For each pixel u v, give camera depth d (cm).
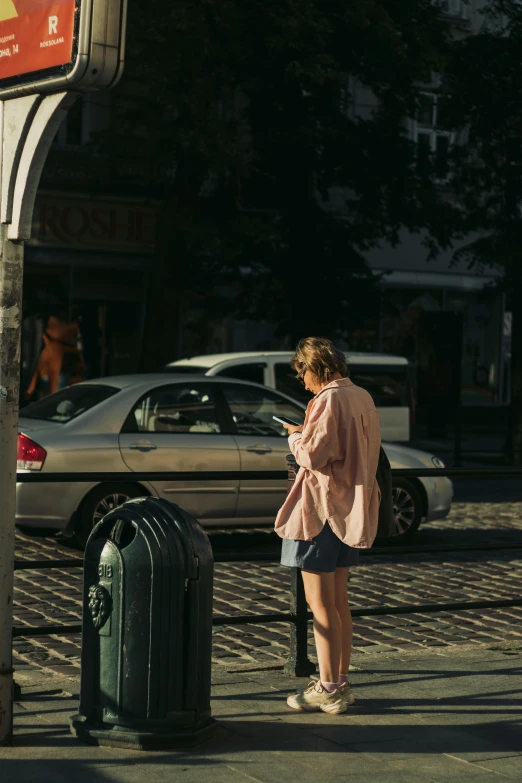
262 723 604
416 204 2412
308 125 2195
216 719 609
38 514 1178
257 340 2920
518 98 2359
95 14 500
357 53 2170
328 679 632
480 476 745
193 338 2803
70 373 2639
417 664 753
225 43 1911
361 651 834
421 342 2409
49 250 2550
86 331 2658
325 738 581
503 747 573
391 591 1081
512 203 2430
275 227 2275
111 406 1232
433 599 1049
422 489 1348
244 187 2350
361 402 622
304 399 1702
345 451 615
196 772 523
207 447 1252
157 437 1237
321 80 1941
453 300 3291
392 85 2273
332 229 2417
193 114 1886
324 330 2392
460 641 889
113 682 554
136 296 2708
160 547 548
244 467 1266
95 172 2561
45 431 1201
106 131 2203
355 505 613
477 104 2361
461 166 2470
